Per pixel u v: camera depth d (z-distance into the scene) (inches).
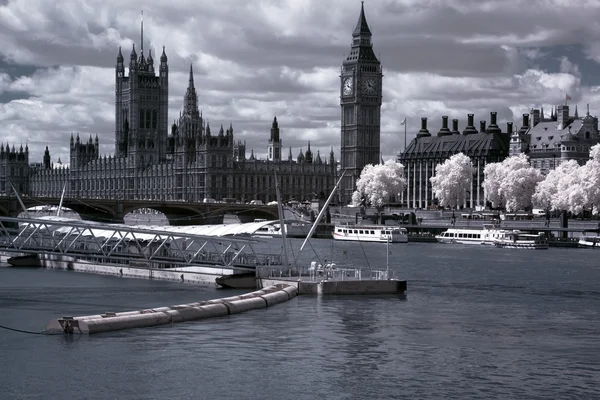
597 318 5172.2
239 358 4045.3
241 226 7160.4
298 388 3617.1
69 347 4210.1
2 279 7027.6
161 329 4621.1
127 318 4628.4
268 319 4945.9
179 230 7377.0
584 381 3742.6
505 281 6978.4
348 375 3804.1
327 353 4168.3
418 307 5472.4
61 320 4507.9
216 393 3545.8
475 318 5123.0
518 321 5049.2
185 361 3983.8
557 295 6136.8
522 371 3892.7
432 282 6860.2
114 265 7411.4
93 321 4507.9
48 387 3597.4
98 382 3666.3
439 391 3597.4
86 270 7760.8
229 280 6353.3
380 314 5182.1
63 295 5979.3
